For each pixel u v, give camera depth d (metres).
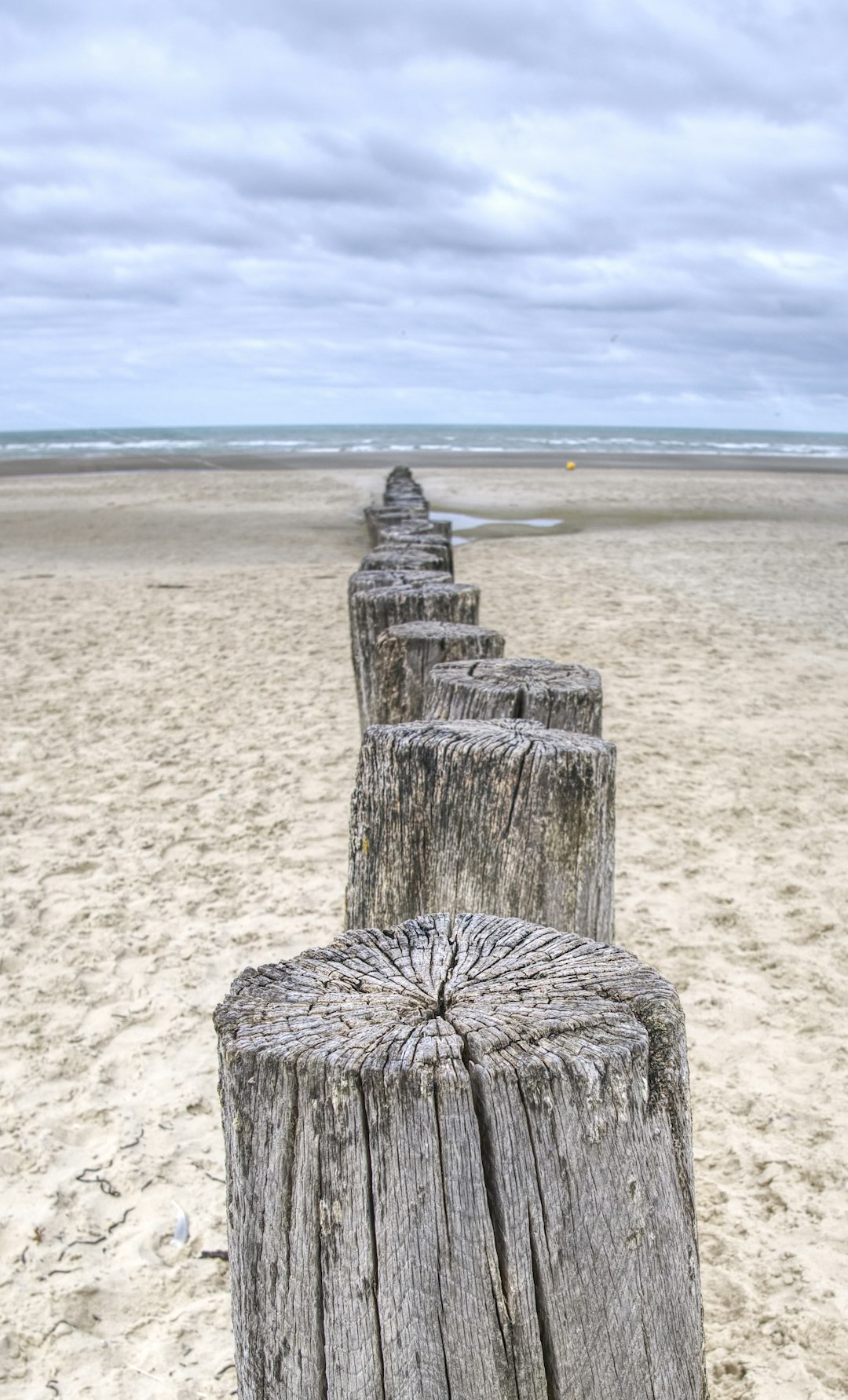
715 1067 3.30
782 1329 2.37
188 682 7.68
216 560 13.67
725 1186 2.81
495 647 4.12
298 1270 1.31
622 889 4.48
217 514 19.17
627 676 7.65
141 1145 3.06
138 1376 2.35
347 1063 1.25
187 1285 2.60
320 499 21.67
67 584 11.86
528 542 15.23
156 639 9.04
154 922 4.30
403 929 1.66
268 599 10.75
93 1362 2.39
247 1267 1.36
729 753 6.10
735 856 4.80
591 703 3.22
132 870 4.77
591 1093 1.26
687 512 19.91
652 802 5.40
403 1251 1.26
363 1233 1.27
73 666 8.16
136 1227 2.77
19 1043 3.52
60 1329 2.47
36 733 6.61
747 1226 2.67
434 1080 1.23
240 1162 1.33
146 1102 3.24
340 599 10.74
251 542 15.38
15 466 34.31
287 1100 1.28
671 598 10.72
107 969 3.97
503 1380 1.29
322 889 4.55
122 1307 2.54
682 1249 1.39
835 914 4.28
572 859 2.47
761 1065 3.31
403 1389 1.30
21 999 3.78
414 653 4.09
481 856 2.47
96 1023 3.64
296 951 4.06
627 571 12.44
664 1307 1.37
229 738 6.48
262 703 7.14
